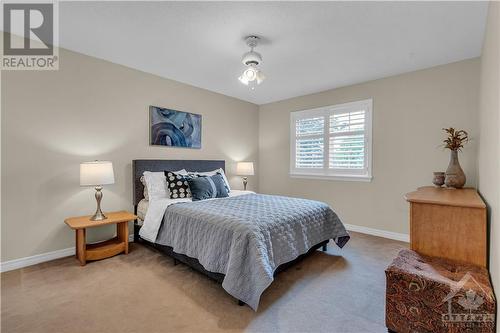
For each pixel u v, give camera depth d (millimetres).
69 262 2697
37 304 1913
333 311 1858
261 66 3268
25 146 2584
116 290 2129
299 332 1631
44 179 2705
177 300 1985
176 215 2645
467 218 1711
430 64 3197
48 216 2732
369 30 2377
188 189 3299
